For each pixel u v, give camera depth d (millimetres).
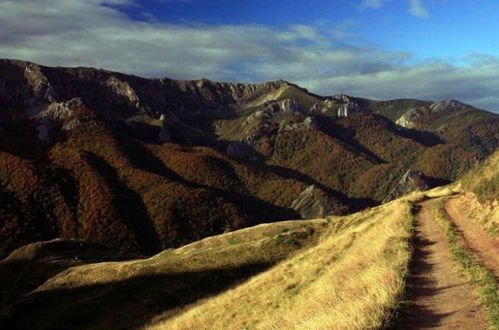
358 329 13523
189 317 37250
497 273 18031
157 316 47875
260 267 53000
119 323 50062
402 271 19812
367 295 16438
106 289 58250
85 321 52688
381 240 29688
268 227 69938
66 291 62406
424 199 60250
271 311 25984
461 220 36000
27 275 95312
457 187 60656
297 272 34281
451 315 14258
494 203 32500
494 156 43656
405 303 15469
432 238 29297
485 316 13609
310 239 55281
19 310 59656
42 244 107688
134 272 60312
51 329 52531
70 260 101375
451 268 20172
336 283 23031
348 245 36062
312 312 19203
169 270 57656
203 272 55125
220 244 70875
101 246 113688
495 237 25672
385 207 56438
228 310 33219
